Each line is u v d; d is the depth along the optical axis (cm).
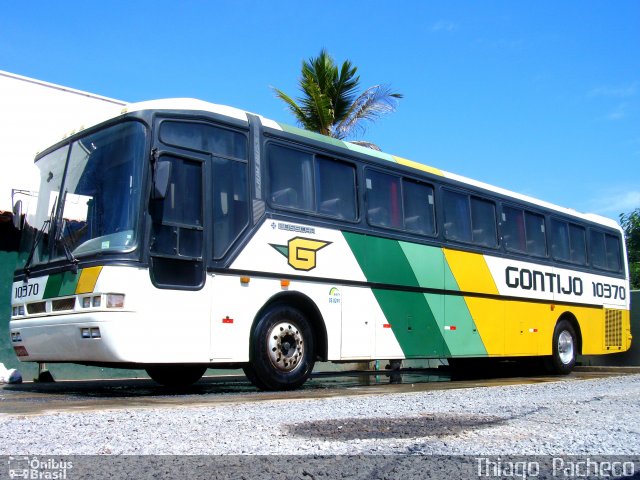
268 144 966
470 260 1299
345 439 476
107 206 830
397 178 1178
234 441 465
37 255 911
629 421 593
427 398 790
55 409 667
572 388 965
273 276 929
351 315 1038
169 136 848
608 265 1772
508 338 1370
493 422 575
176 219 833
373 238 1098
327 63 2530
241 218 904
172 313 811
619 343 1759
